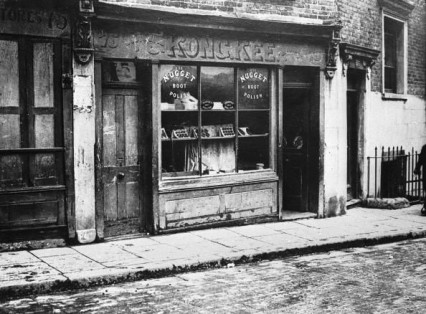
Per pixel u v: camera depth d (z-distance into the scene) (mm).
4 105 7715
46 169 8023
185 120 9422
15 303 5898
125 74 8812
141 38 8648
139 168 9023
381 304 5855
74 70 8062
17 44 7742
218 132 9820
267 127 10422
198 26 9078
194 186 9367
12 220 7809
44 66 7922
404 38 14273
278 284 6641
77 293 6281
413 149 14141
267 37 10031
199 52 9281
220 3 9453
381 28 13039
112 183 8750
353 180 12656
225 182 9742
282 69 10352
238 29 9531
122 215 8875
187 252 7863
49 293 6277
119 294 6223
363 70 12273
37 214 7969
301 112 11148
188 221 9375
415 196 13656
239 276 7047
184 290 6383
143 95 9000
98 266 7016
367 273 7211
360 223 10422
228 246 8289
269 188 10375
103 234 8477
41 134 7973
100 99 8391
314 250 8516
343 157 11391
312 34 10492
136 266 7027
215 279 6895
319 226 10047
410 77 14625
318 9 10805
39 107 7930
